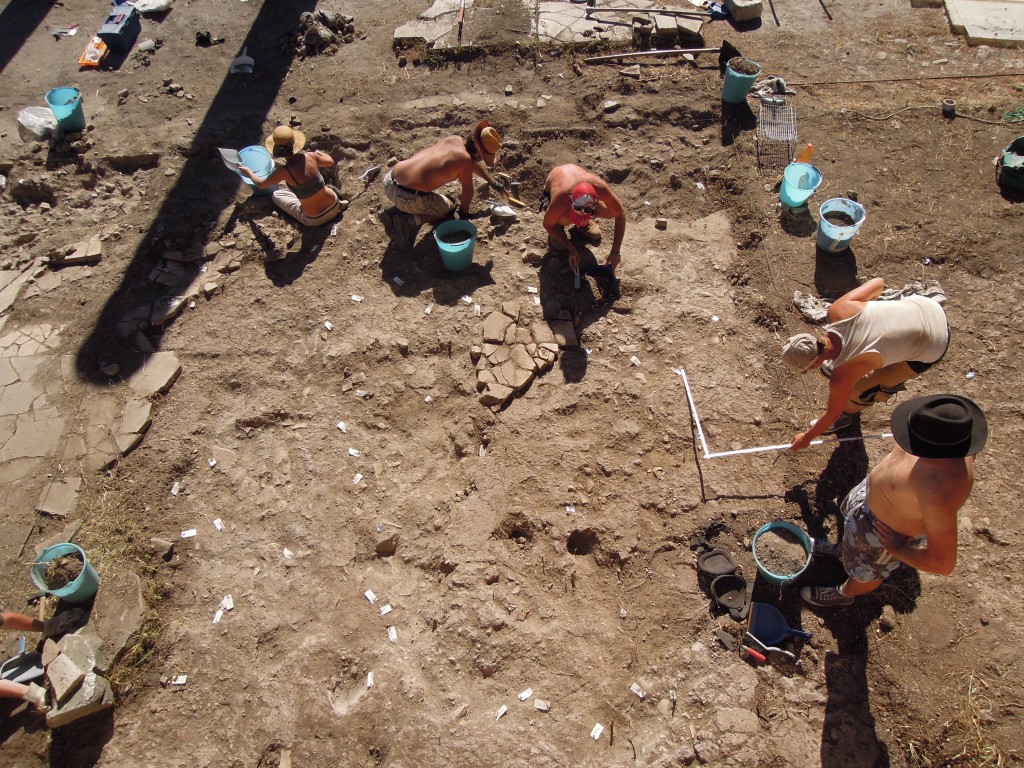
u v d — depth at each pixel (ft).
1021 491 14.94
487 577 14.28
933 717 12.47
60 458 16.37
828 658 13.21
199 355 18.21
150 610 14.10
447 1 26.71
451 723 12.65
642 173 21.57
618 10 25.94
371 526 15.12
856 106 22.57
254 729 12.78
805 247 19.34
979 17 25.09
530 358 17.42
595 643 13.69
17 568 14.82
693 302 18.47
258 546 15.02
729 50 23.59
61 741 12.76
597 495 15.52
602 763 12.23
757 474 15.56
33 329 18.78
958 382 16.65
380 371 17.75
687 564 14.52
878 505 11.43
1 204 21.80
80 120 22.93
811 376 16.90
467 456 16.24
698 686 12.97
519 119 22.86
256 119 23.32
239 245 20.25
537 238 20.11
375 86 24.14
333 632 13.84
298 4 27.30
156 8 26.86
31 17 27.32
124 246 20.43
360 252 20.10
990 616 13.44
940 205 19.93
